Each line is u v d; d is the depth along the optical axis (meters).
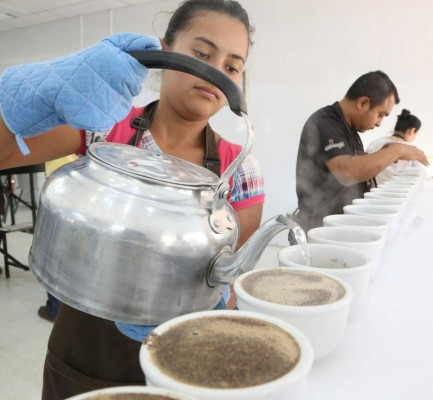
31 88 0.41
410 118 2.43
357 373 0.36
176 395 0.23
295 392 0.25
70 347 0.64
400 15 2.81
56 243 0.38
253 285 0.41
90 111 0.41
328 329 0.35
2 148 0.47
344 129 1.34
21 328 1.83
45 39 4.39
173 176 0.40
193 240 0.37
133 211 0.36
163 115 0.69
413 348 0.40
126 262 0.36
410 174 1.78
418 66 2.81
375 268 0.59
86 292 0.37
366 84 1.38
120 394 0.23
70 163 0.44
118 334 0.61
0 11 3.92
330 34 3.00
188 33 0.63
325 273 0.44
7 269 2.48
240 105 0.41
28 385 1.41
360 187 1.45
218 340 0.29
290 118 3.20
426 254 0.77
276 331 0.31
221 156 0.73
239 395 0.23
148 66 0.43
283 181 3.29
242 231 0.75
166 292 0.37
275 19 3.14
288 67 3.15
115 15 3.86
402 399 0.32
